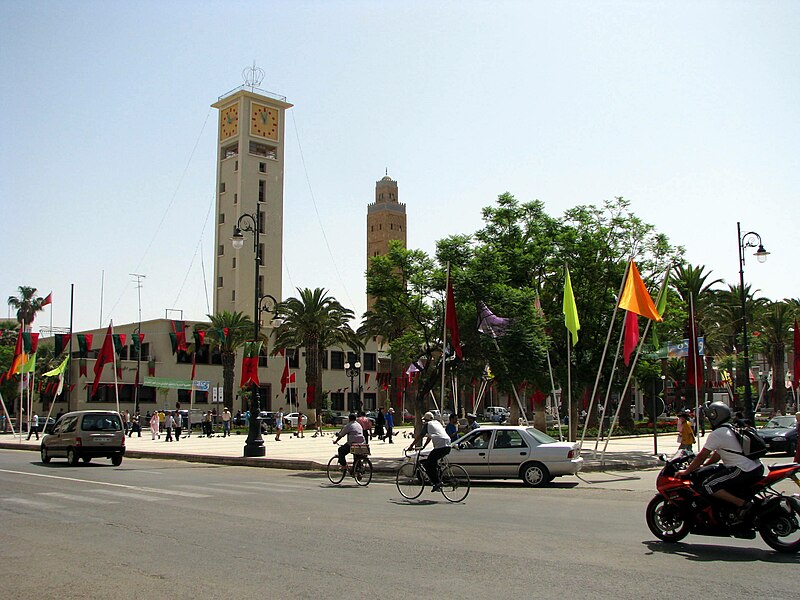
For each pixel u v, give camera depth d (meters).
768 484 9.15
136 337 62.50
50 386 68.81
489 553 9.02
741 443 9.34
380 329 60.97
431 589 7.21
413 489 15.35
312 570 8.07
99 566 8.35
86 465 26.56
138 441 44.34
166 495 15.82
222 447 37.06
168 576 7.83
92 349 77.44
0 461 28.64
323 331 67.25
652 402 26.86
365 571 8.02
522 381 25.47
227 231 90.00
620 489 17.70
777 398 55.81
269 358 80.62
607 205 30.77
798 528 8.96
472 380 28.05
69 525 11.40
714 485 9.28
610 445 34.69
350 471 18.91
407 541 9.89
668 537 9.76
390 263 26.83
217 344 71.50
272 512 12.96
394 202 142.38
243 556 8.87
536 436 19.08
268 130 92.00
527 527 11.22
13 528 11.12
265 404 79.62
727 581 7.54
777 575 7.82
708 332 55.59
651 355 29.64
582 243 29.72
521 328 24.89
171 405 73.88
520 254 29.19
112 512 12.92
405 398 77.50
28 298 97.06
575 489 17.81
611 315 29.61
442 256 26.39
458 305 25.31
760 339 56.31
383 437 42.97
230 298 88.44
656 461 24.50
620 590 7.16
